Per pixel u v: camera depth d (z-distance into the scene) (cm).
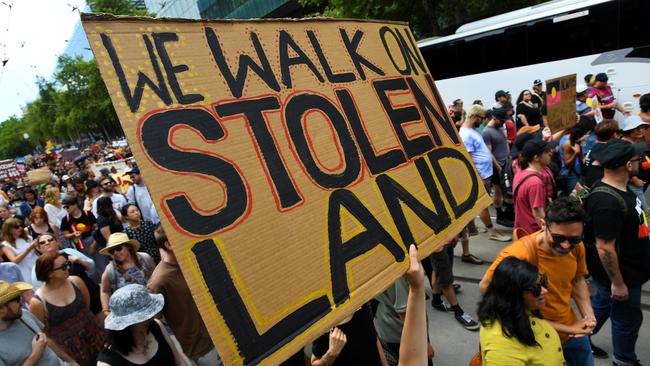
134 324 241
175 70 138
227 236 130
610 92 855
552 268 246
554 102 552
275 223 142
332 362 212
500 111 668
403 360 153
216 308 122
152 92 131
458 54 1130
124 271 376
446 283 412
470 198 211
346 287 149
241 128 146
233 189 137
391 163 186
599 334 374
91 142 6912
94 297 410
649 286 436
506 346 207
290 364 241
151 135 126
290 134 158
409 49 231
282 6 3062
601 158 285
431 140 210
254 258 133
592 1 880
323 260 148
